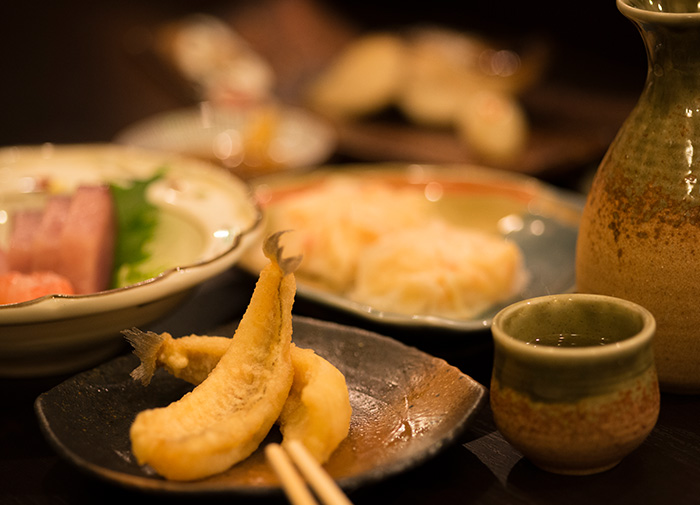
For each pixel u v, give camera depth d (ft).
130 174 2.34
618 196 1.78
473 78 4.35
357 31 5.86
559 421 1.60
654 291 1.76
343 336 1.92
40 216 2.16
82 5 7.15
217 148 3.87
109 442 1.71
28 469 1.78
